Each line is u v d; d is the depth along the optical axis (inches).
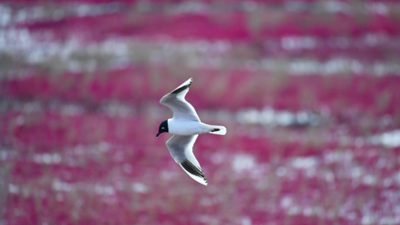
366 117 1168.8
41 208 764.0
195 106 1227.9
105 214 771.4
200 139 1047.0
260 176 895.1
